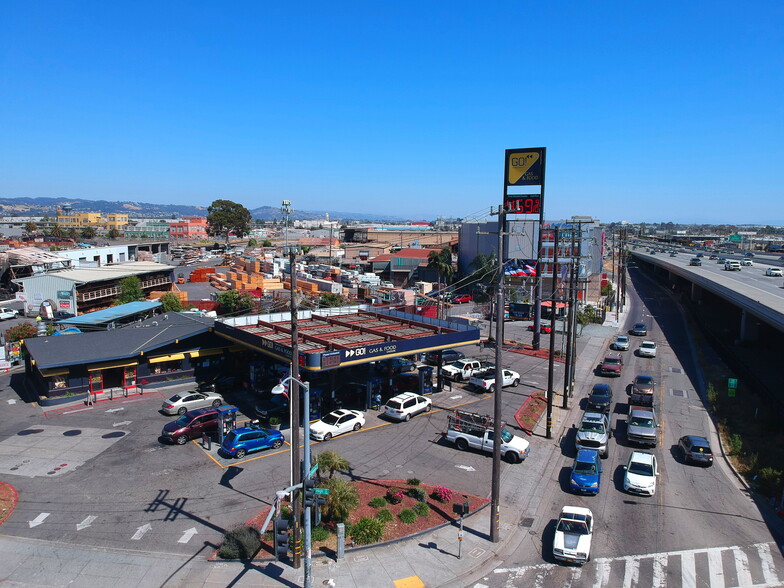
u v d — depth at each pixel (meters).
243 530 21.17
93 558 19.86
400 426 34.94
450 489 26.30
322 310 50.66
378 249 157.00
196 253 173.75
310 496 16.92
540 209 56.97
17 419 34.81
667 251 173.12
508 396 41.94
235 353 44.97
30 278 69.50
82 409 36.78
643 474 26.77
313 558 20.03
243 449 29.23
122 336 42.34
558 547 20.28
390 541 21.27
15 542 20.88
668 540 22.11
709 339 64.88
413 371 47.88
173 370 42.38
